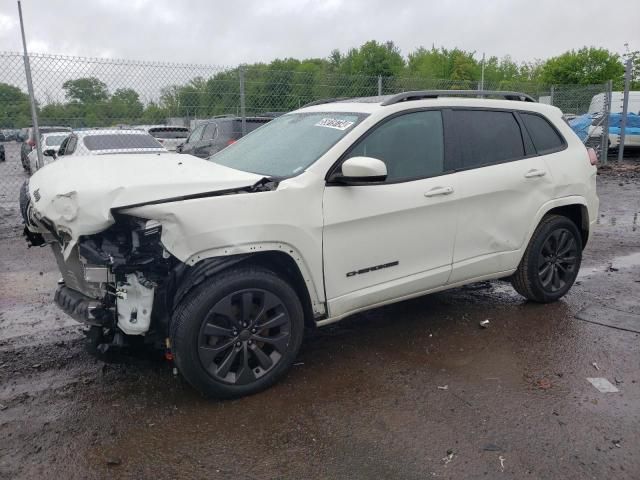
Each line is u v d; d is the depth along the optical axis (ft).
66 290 12.45
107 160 13.01
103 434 10.62
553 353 13.99
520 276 16.69
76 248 10.87
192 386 11.69
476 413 11.29
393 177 13.34
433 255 14.12
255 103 36.86
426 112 14.20
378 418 11.12
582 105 57.88
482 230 14.90
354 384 12.46
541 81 172.86
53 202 10.58
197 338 11.10
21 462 9.80
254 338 11.84
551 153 16.52
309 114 15.14
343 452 10.07
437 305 17.43
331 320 12.86
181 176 11.30
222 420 11.07
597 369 13.17
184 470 9.62
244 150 15.06
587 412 11.31
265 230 11.35
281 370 12.26
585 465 9.68
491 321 16.10
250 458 9.92
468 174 14.47
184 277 11.07
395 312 16.85
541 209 16.02
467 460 9.83
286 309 12.09
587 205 17.26
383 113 13.44
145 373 12.98
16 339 14.98
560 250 17.11
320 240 12.17
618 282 19.93
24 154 42.93
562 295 17.46
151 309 10.89
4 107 29.99
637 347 14.37
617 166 58.23
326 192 12.26
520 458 9.87
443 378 12.74
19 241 26.30
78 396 11.99
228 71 35.50
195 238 10.65
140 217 10.41
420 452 10.06
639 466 9.64
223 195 11.09
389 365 13.38
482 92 15.48
